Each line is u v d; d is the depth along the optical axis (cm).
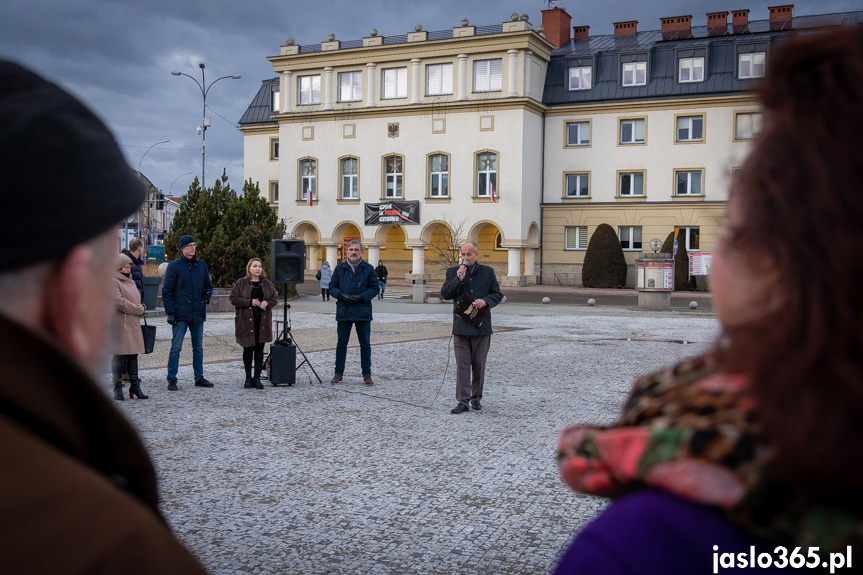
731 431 68
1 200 57
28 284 61
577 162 3816
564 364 1114
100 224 63
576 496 482
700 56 3600
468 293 768
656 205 3662
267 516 438
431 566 368
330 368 1055
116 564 55
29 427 58
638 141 3712
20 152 58
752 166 69
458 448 604
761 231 66
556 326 1778
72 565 53
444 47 3766
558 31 4178
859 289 60
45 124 61
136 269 1052
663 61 3684
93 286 67
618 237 3781
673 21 3916
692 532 70
